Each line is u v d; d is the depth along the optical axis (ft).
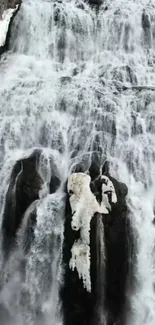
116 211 33.63
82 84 46.14
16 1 63.82
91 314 32.53
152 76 51.98
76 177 34.42
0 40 58.85
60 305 32.94
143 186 38.32
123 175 38.34
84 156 38.68
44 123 42.57
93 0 65.41
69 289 32.58
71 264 32.42
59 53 57.62
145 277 34.04
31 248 34.42
